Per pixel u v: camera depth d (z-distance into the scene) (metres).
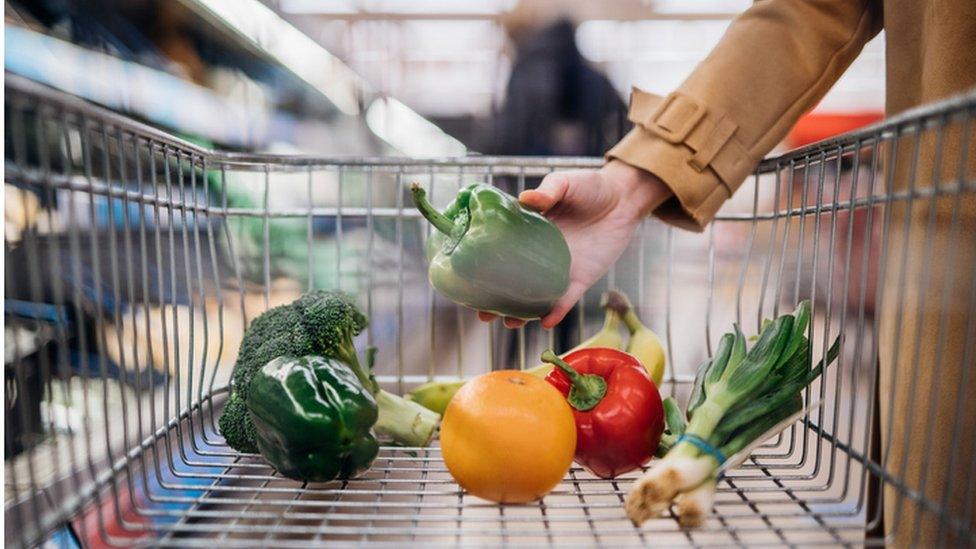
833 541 0.70
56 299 0.66
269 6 2.55
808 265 2.66
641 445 0.89
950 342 0.77
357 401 0.86
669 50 5.08
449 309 3.37
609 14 4.85
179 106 2.02
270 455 0.87
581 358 0.97
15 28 1.33
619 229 1.01
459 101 5.09
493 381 0.84
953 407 0.77
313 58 3.06
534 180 2.15
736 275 3.04
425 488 0.94
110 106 1.65
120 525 0.71
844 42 1.00
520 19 3.20
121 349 0.74
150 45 1.88
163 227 1.53
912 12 0.84
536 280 0.85
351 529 0.69
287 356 0.93
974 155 0.77
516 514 0.93
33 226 0.67
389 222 2.66
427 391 1.18
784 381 0.86
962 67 0.77
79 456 1.00
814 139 4.50
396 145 4.39
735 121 0.99
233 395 1.01
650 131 1.00
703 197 0.99
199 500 0.77
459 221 0.87
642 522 0.73
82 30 1.56
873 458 0.92
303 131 3.05
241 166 1.17
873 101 4.44
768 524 0.74
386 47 4.29
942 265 0.78
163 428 0.86
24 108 0.74
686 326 2.74
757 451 1.09
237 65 2.40
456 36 4.84
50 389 0.66
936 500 0.78
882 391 0.88
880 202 0.76
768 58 1.00
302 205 2.23
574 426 0.85
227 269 1.83
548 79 2.97
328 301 1.02
